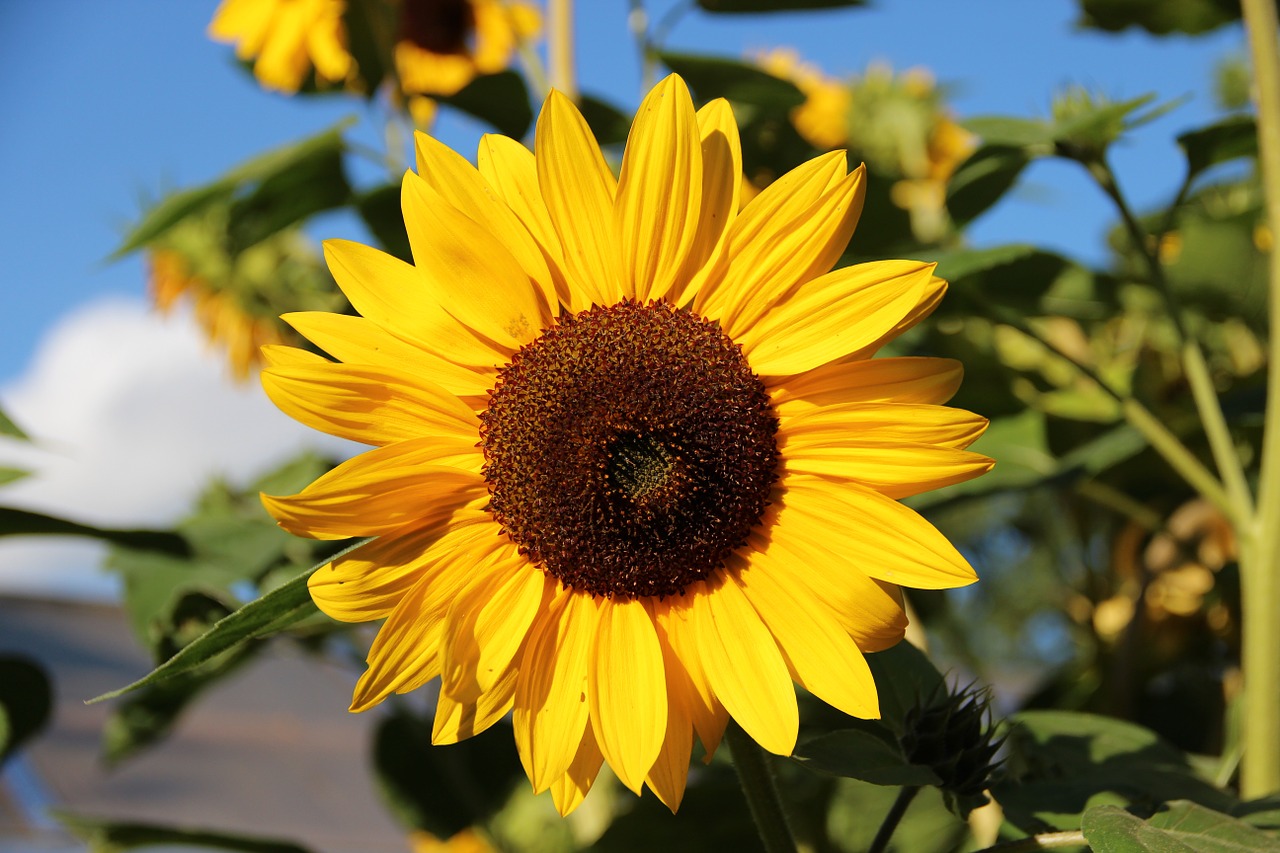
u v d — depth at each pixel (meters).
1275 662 0.63
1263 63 0.65
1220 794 0.56
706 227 0.54
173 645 0.66
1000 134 0.63
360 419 0.53
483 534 0.54
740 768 0.54
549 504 0.53
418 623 0.53
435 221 0.52
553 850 0.83
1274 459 0.64
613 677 0.53
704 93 0.78
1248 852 0.47
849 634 0.52
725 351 0.54
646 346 0.54
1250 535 0.64
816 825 0.70
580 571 0.54
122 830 0.69
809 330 0.53
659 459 0.53
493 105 0.77
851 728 0.55
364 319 0.53
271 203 0.79
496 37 1.04
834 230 0.52
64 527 0.64
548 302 0.54
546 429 0.53
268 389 0.52
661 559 0.53
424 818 0.80
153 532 0.66
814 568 0.53
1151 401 0.82
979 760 0.51
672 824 0.67
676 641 0.54
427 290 0.53
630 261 0.54
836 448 0.53
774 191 0.53
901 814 0.53
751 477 0.53
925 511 0.72
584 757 0.53
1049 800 0.55
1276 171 0.64
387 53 0.84
